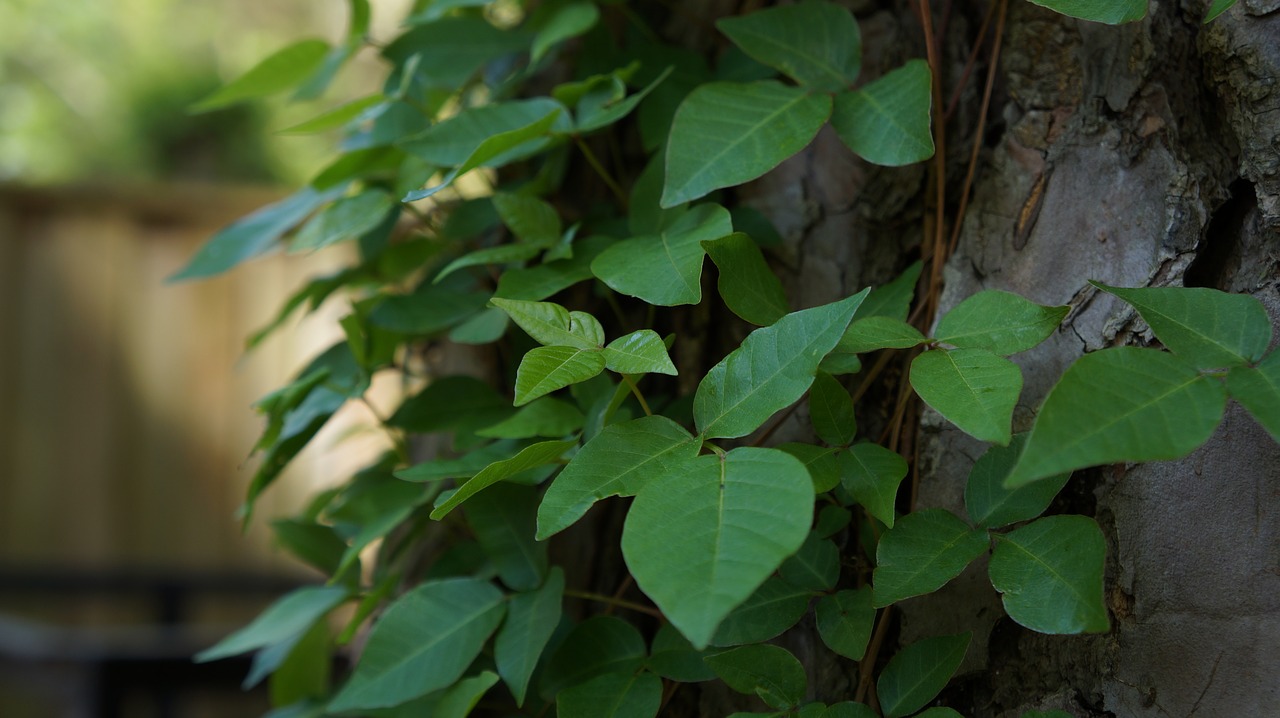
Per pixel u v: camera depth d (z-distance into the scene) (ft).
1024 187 3.29
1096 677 3.09
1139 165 3.19
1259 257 3.09
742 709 3.40
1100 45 3.25
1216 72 3.15
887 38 3.53
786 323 2.92
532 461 2.97
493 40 3.90
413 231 4.52
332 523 3.84
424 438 4.17
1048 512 3.19
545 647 3.49
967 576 3.20
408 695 3.30
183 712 9.17
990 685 3.20
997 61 3.39
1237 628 2.98
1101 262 3.18
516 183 4.01
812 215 3.56
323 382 3.68
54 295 10.85
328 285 4.09
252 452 3.66
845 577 3.28
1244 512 3.00
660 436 2.89
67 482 10.93
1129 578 3.07
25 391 10.82
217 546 11.17
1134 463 3.09
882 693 3.06
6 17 24.56
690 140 3.20
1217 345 2.76
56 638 6.15
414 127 3.76
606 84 3.52
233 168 25.90
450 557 3.73
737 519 2.65
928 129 3.12
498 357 4.02
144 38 25.79
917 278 3.31
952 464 3.24
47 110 24.81
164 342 11.07
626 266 3.13
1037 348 3.19
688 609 2.55
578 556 3.71
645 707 3.12
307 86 4.05
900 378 3.37
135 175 25.30
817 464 2.96
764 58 3.35
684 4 3.90
